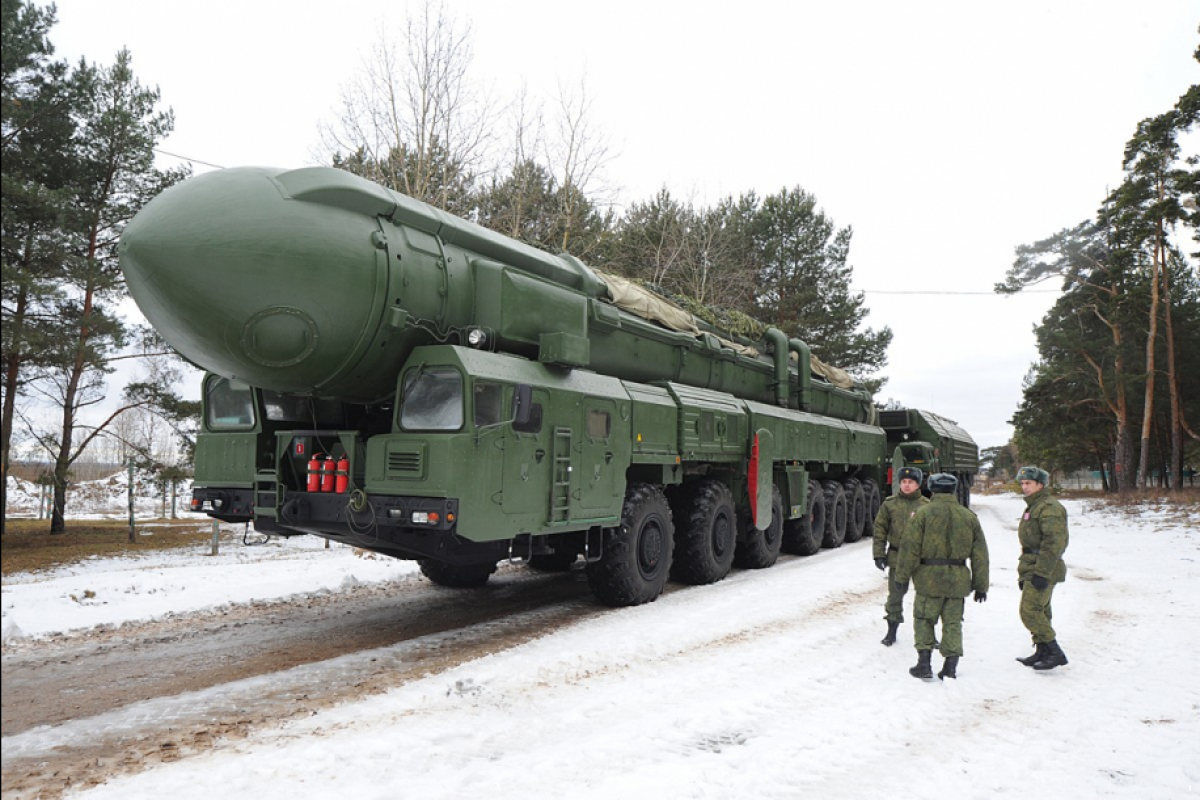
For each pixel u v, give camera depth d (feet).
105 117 48.98
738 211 96.27
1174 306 110.63
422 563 30.60
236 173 19.72
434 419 20.02
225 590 28.63
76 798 11.20
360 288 19.51
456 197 63.93
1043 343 126.31
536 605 27.02
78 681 17.79
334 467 21.48
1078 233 105.60
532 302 23.44
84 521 82.07
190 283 18.06
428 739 13.55
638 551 26.55
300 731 14.12
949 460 72.33
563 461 22.95
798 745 13.41
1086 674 18.25
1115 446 133.80
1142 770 12.41
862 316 99.50
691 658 19.31
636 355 30.73
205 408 24.71
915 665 18.86
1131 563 38.34
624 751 12.98
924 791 11.66
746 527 35.78
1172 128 88.79
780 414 39.47
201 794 11.31
